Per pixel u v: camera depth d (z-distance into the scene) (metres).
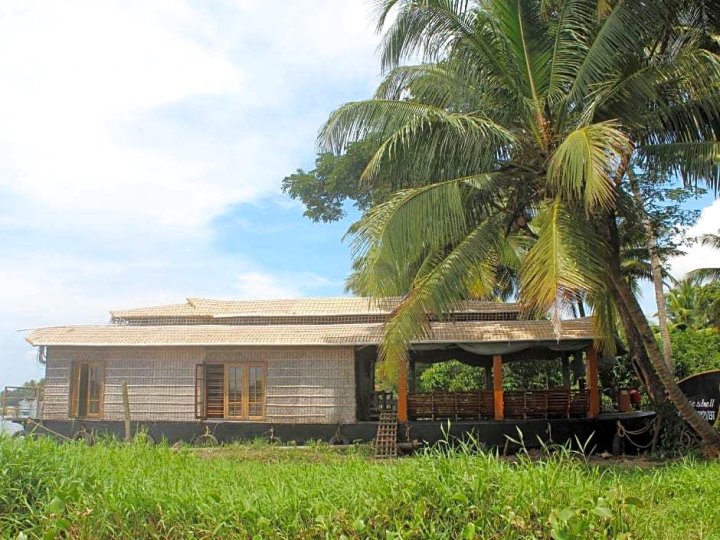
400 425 17.06
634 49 11.91
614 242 13.41
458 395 17.38
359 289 16.23
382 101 13.11
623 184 14.92
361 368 19.25
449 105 13.38
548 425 16.61
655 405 15.00
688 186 12.73
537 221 14.67
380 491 5.11
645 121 12.33
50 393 18.91
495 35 12.79
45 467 6.11
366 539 4.80
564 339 16.77
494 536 4.69
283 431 17.81
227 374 18.55
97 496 5.50
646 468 12.45
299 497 5.25
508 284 21.70
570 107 12.68
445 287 12.81
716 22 12.97
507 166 13.08
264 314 20.08
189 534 5.00
